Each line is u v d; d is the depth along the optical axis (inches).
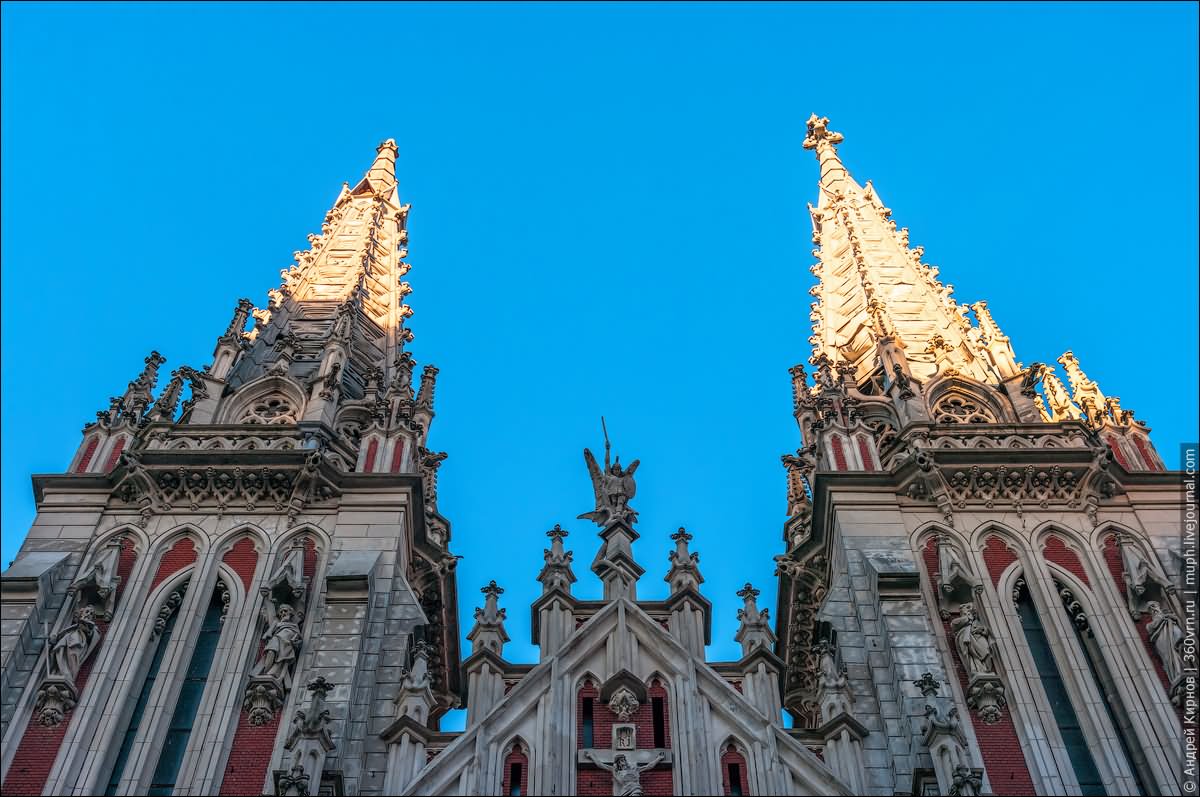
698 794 1379.2
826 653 1536.7
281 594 1572.3
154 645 1555.1
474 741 1419.8
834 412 1871.3
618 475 1785.2
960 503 1716.3
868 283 2198.6
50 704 1456.7
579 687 1501.0
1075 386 1957.4
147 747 1441.9
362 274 2299.5
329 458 1758.1
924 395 1952.5
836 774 1402.6
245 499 1708.9
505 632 1584.6
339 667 1492.4
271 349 2071.9
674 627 1579.7
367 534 1674.5
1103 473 1729.8
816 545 1771.7
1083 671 1524.4
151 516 1686.8
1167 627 1535.4
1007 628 1571.1
